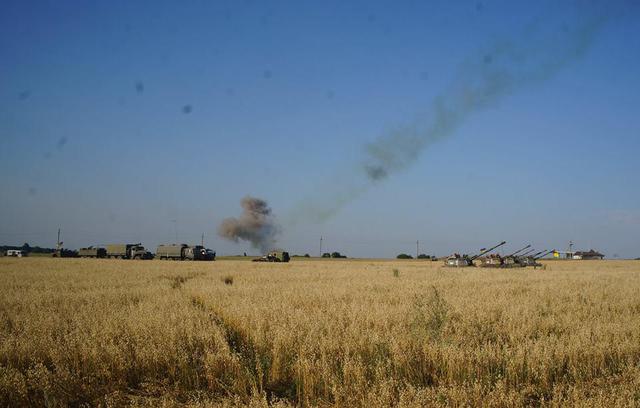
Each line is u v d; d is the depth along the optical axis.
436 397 8.16
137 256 105.31
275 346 10.75
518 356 9.98
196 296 21.98
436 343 10.91
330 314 15.12
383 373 9.32
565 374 9.78
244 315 14.45
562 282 29.77
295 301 18.84
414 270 49.50
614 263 87.00
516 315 14.75
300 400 8.76
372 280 31.66
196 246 101.38
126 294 21.72
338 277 35.69
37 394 8.92
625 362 10.54
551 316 14.82
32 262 69.81
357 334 11.76
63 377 9.23
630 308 18.12
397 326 12.81
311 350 10.65
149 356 10.36
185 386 9.59
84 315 14.66
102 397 8.97
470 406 8.00
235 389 9.21
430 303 12.96
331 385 9.02
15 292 22.53
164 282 28.75
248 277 35.72
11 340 11.07
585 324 13.59
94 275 37.22
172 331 11.94
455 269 52.53
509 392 8.43
